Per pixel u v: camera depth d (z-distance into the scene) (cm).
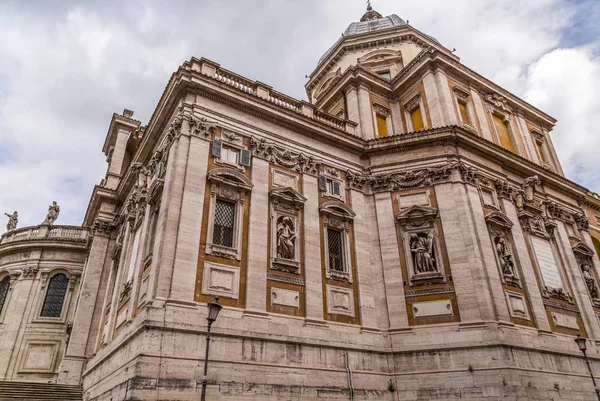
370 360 1917
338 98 3027
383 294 2133
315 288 1930
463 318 1956
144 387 1364
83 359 2552
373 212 2352
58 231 3650
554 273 2506
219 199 1891
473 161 2447
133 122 3600
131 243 2364
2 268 3541
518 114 3203
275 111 2197
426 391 1847
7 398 2000
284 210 2038
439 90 2678
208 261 1717
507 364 1814
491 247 2189
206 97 2042
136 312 1758
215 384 1494
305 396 1659
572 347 2234
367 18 4494
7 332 3209
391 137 2469
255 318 1694
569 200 3050
